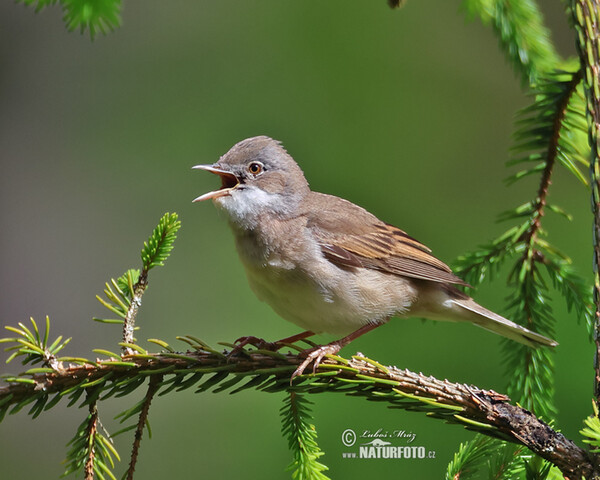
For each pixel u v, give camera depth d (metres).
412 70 14.13
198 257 13.52
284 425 6.52
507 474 5.89
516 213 7.16
